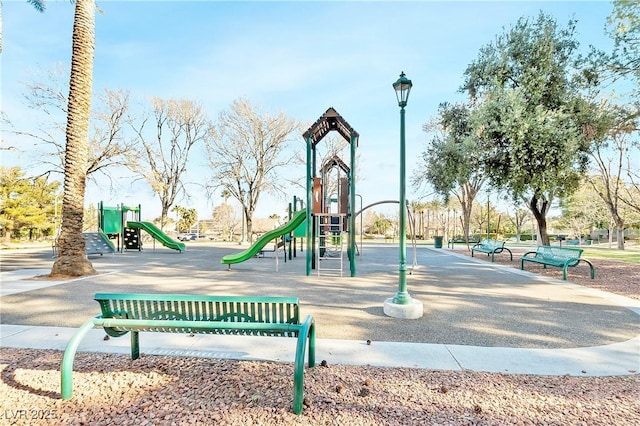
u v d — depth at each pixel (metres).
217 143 30.78
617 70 11.62
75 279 9.53
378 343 4.32
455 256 18.27
